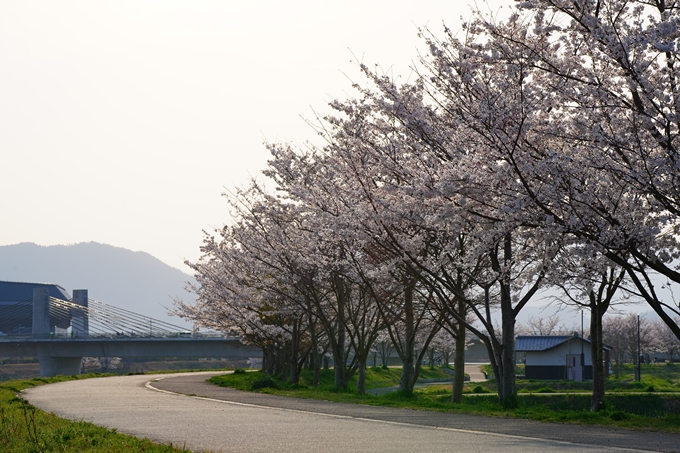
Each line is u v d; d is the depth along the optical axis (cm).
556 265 1502
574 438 1091
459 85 1644
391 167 1744
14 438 1025
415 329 2505
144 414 1545
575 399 3750
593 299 1967
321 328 3650
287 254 2602
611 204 1430
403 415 1521
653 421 1444
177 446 951
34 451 916
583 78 1423
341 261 2239
